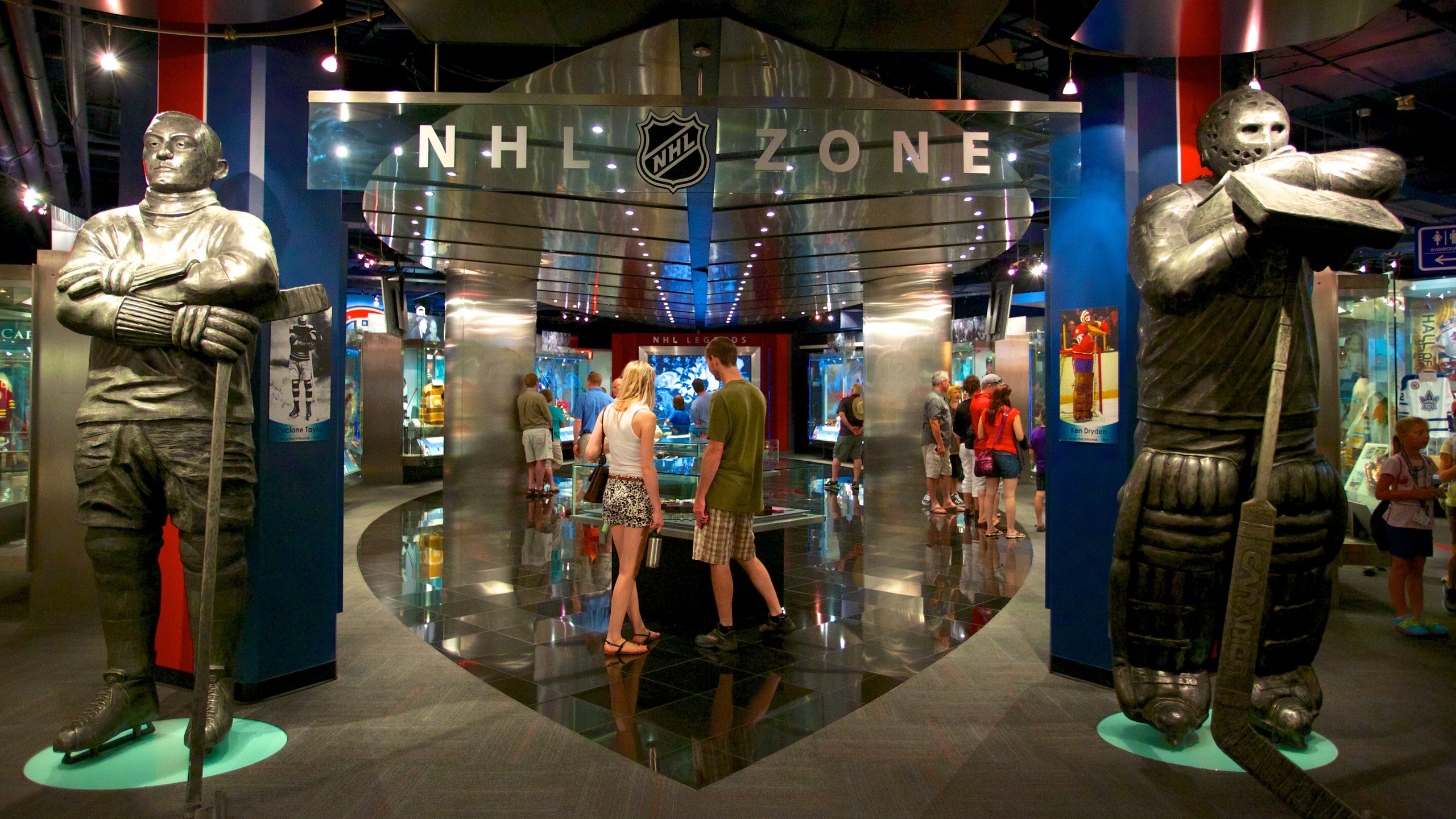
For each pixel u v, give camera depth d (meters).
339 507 4.05
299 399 3.71
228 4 3.29
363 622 5.04
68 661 4.18
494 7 4.31
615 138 3.65
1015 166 3.64
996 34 8.14
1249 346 2.82
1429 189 11.52
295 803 2.63
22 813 2.55
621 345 21.16
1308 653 3.01
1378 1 3.17
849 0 4.24
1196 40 3.54
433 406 14.94
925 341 9.48
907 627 4.92
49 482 5.19
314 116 3.45
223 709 3.04
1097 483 3.81
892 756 3.02
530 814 2.56
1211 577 2.96
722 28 4.58
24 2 3.28
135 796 2.67
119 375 2.91
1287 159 2.78
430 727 3.32
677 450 5.31
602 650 4.46
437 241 8.11
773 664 4.20
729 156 3.66
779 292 12.99
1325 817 2.19
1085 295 3.85
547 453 11.42
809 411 21.03
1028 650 4.43
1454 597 5.27
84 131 9.24
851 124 3.66
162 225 3.03
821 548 7.73
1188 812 2.55
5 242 13.77
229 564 3.06
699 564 4.93
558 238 8.08
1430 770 2.81
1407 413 7.79
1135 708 3.12
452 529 8.95
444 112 3.48
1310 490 2.84
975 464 8.25
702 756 3.03
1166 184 3.30
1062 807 2.59
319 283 3.81
